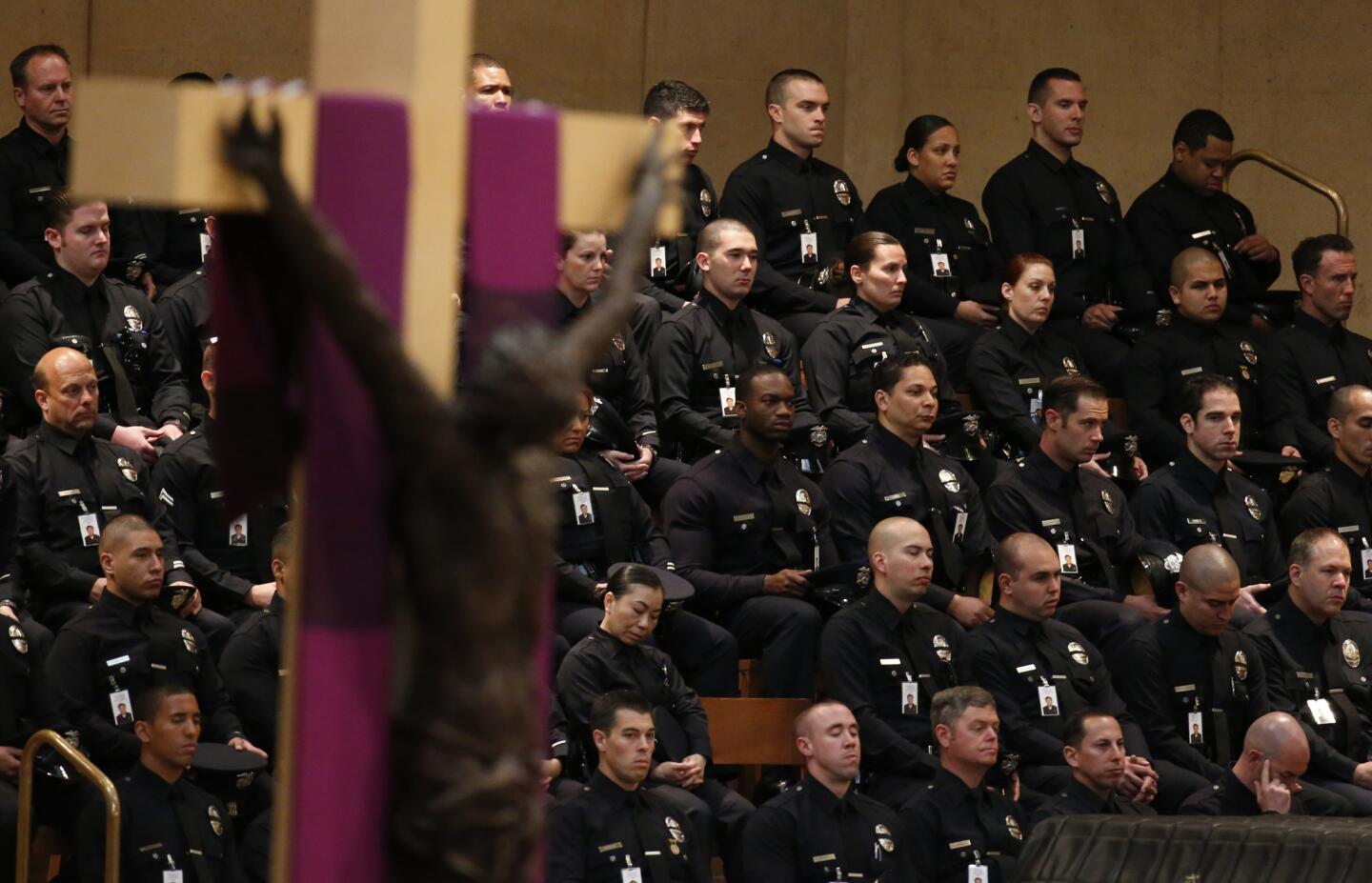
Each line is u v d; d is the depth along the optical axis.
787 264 34.44
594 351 10.84
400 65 11.25
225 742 25.30
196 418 29.03
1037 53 43.38
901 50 42.94
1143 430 34.81
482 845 10.41
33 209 30.83
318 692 10.95
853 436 31.14
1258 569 32.12
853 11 42.72
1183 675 28.70
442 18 11.26
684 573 28.05
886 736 26.67
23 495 26.30
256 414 11.47
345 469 11.05
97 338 28.91
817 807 25.36
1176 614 28.97
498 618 10.41
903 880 25.33
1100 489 31.14
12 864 23.47
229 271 11.23
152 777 23.73
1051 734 27.59
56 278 28.77
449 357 11.27
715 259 31.17
